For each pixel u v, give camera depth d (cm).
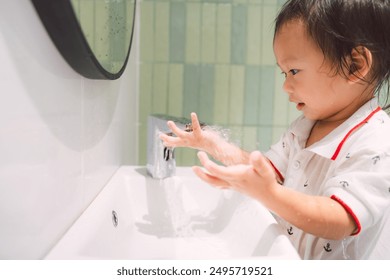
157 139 81
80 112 54
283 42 61
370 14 59
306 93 62
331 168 63
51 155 43
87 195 58
